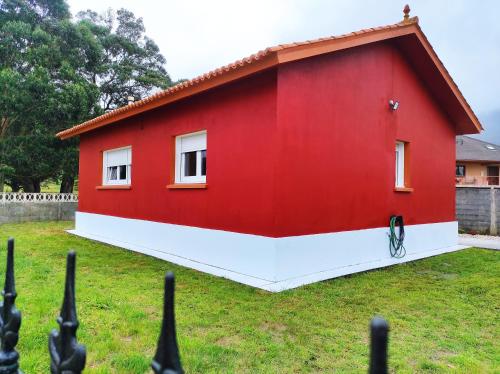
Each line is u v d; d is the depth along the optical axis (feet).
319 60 20.15
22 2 52.65
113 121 30.66
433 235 29.60
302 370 9.41
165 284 3.52
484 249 30.42
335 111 21.12
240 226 19.84
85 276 18.22
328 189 20.65
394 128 25.72
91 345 10.41
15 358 5.30
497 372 9.50
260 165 18.79
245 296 15.37
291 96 18.57
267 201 18.33
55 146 51.67
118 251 25.73
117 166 32.94
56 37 54.19
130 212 29.81
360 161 22.84
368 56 23.58
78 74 56.80
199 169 23.80
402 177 27.50
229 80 19.03
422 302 15.29
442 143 31.30
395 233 25.54
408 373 9.34
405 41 25.39
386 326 2.54
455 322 13.10
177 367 3.43
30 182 57.11
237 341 11.03
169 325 3.47
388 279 19.21
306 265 19.31
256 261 18.78
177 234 24.54
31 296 14.46
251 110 19.43
